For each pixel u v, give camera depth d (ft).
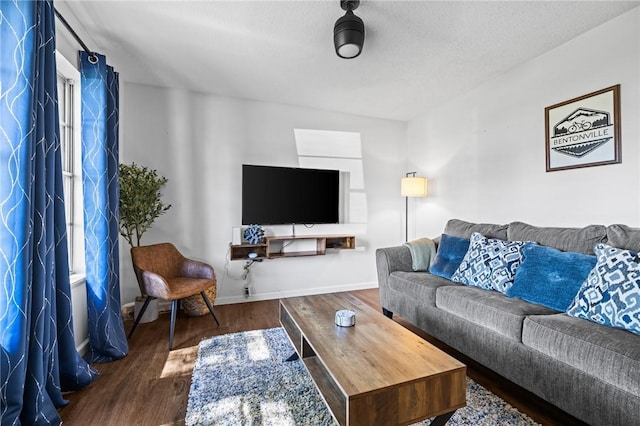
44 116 5.00
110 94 7.93
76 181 7.54
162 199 10.59
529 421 4.89
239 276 11.58
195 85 10.42
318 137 12.72
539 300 5.97
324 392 4.56
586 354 4.37
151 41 7.68
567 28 7.16
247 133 11.63
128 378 6.26
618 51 6.73
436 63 8.84
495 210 9.80
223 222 11.32
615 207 6.82
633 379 3.85
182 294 8.04
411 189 12.21
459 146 11.25
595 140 7.14
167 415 5.12
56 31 6.17
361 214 13.56
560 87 7.90
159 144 10.55
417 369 4.09
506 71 9.36
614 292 4.81
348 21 6.08
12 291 4.10
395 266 9.43
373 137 13.73
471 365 6.89
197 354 7.30
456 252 8.61
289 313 6.46
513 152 9.18
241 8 6.39
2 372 4.06
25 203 4.23
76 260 7.53
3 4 4.14
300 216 12.07
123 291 10.11
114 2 6.20
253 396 5.60
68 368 5.70
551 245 6.85
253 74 9.56
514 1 6.18
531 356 5.26
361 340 5.01
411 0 6.10
